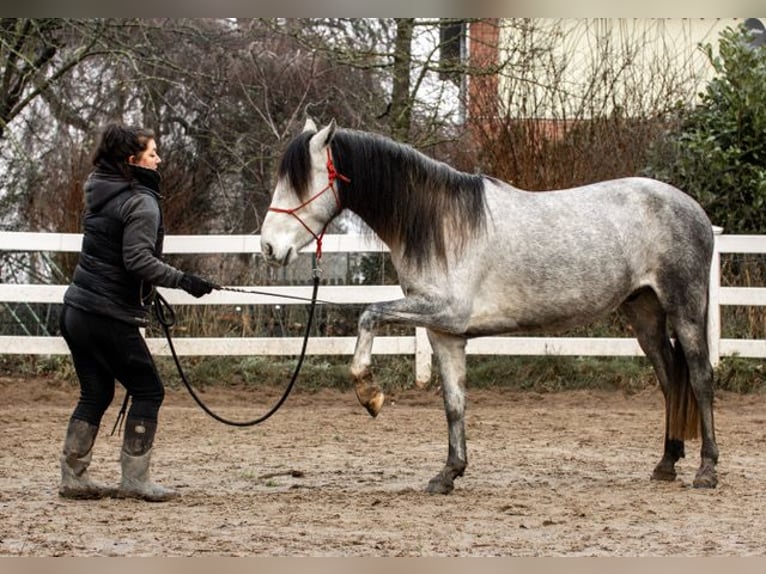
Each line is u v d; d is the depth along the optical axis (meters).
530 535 6.06
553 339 13.05
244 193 18.05
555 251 7.59
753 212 14.62
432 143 16.02
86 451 7.17
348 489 7.66
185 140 17.69
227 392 13.06
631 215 7.88
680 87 15.95
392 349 13.23
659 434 10.58
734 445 9.94
